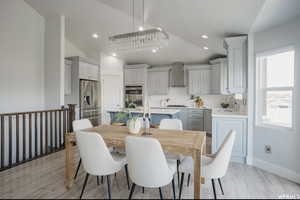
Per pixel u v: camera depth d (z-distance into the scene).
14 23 3.66
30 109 3.97
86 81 5.23
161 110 4.65
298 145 2.47
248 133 3.12
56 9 3.94
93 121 5.50
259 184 2.40
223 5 2.37
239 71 3.25
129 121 2.42
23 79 3.84
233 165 3.07
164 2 2.64
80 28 4.61
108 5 3.36
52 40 4.15
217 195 2.13
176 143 1.93
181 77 6.28
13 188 2.27
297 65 2.49
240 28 2.93
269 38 2.85
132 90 6.53
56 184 2.38
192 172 1.94
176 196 2.13
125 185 2.39
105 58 5.96
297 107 2.49
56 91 4.13
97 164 1.92
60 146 3.88
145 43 3.05
